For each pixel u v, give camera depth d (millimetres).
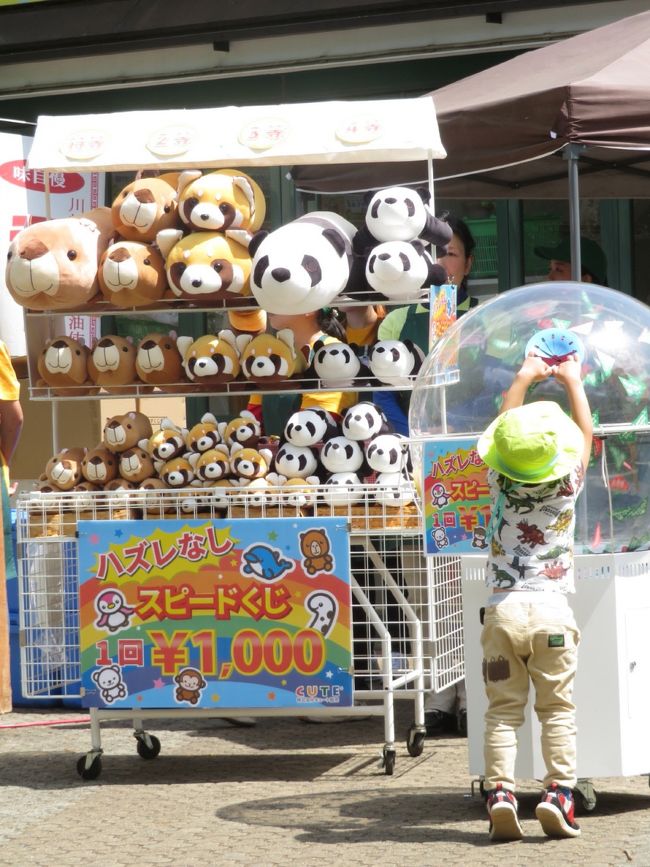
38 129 6387
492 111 6406
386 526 5750
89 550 5828
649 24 7219
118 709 6051
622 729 4934
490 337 5359
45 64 10750
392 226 5996
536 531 4711
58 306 6199
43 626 6184
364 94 9922
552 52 7367
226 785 5746
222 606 5715
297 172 7766
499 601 4711
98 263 6199
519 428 4648
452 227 7539
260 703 5699
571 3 8945
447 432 5363
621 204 9445
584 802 5035
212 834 5004
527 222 9750
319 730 6793
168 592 5758
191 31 9844
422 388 5492
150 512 6102
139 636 5785
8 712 7395
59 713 7438
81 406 9461
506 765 4688
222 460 6027
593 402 5059
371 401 7137
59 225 6129
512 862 4445
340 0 9398
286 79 10133
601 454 5066
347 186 7520
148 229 6223
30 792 5754
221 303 6234
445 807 5215
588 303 5297
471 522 5227
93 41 10172
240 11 9664
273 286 5754
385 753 5805
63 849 4906
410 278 5871
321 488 5773
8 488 7176
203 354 6141
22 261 6059
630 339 5172
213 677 5727
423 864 4484
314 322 6594
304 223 6062
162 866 4637
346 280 5969
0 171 7910
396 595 5930
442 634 6180
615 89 6113
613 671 4934
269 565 5672
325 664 5637
